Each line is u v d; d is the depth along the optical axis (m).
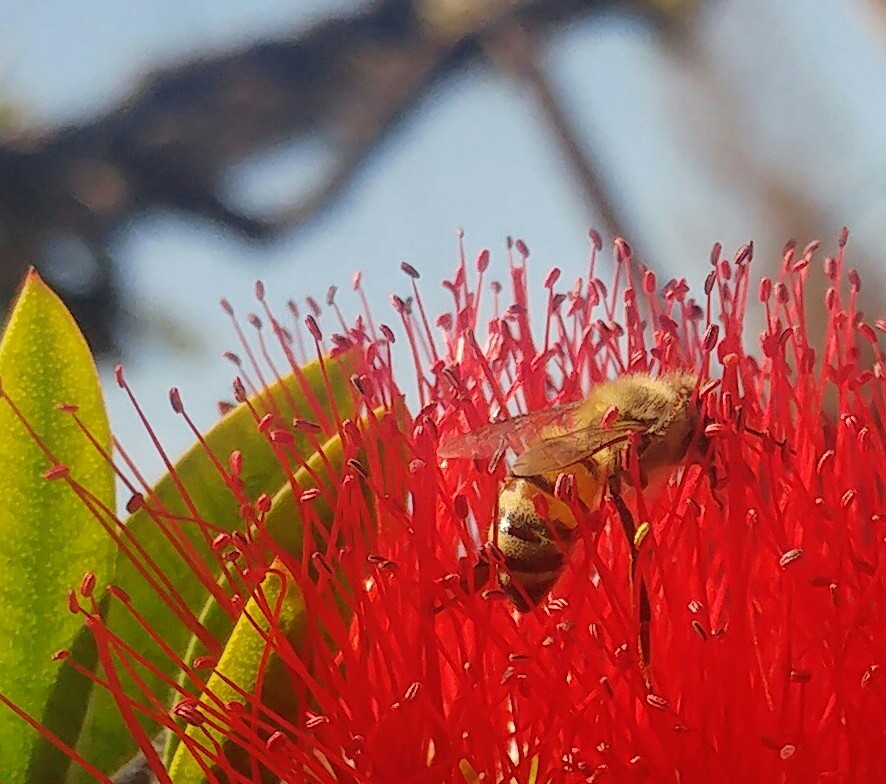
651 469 0.21
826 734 0.20
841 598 0.20
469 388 0.21
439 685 0.20
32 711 0.21
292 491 0.21
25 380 0.21
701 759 0.20
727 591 0.21
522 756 0.20
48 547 0.21
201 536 0.21
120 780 0.21
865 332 0.21
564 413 0.21
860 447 0.21
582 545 0.21
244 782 0.20
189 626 0.20
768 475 0.21
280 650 0.20
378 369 0.21
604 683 0.20
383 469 0.21
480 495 0.21
